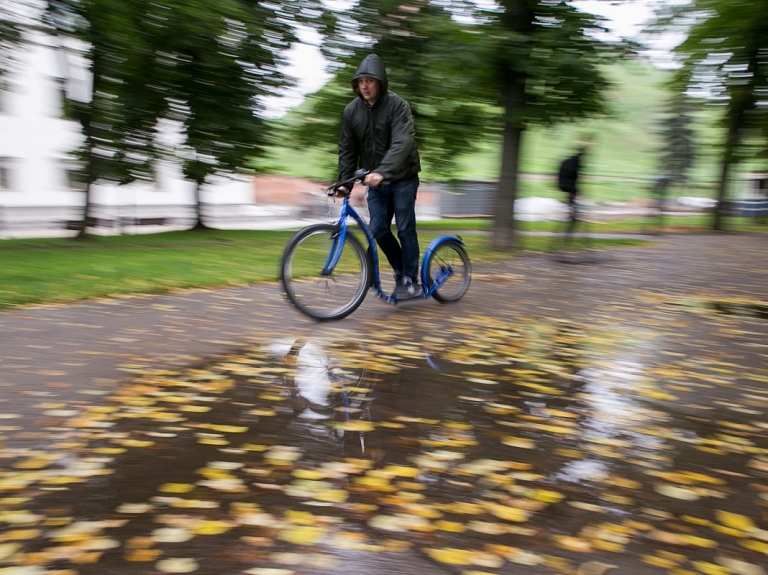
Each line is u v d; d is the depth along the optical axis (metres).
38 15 14.20
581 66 11.24
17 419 3.39
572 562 2.25
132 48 14.52
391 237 6.14
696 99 18.02
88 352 4.61
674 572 2.21
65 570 2.14
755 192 26.58
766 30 15.10
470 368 4.46
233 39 15.70
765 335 5.61
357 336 5.25
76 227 15.30
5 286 6.95
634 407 3.78
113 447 3.09
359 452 3.09
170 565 2.18
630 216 26.28
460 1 11.76
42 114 29.69
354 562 2.22
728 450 3.22
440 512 2.56
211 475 2.82
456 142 16.66
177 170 17.53
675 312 6.54
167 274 8.12
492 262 10.45
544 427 3.45
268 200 30.97
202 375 4.16
